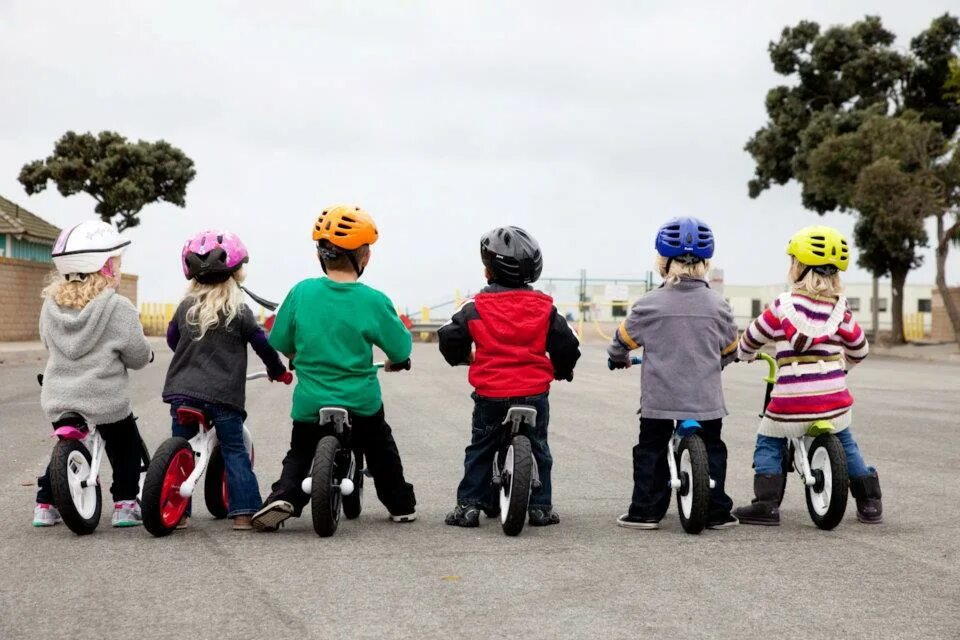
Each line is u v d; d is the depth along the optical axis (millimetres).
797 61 50000
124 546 6402
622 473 9727
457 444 11641
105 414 6816
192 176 64812
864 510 7348
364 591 5352
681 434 7031
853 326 7211
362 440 7141
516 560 6086
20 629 4695
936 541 6727
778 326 7148
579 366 28781
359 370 6930
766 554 6305
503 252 7133
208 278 6949
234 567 5852
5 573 5703
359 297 6949
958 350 38625
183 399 6805
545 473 7203
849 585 5535
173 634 4625
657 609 5051
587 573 5777
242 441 7031
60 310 6824
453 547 6441
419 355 34188
